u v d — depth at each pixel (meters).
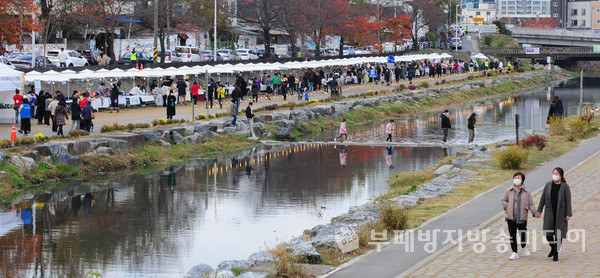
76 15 72.25
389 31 124.62
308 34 99.00
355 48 122.81
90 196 30.47
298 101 67.31
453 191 25.94
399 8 131.88
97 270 19.94
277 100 67.81
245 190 32.12
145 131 41.94
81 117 40.78
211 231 24.47
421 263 16.02
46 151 34.34
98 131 42.19
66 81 58.84
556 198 15.80
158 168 38.41
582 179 27.73
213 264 20.47
